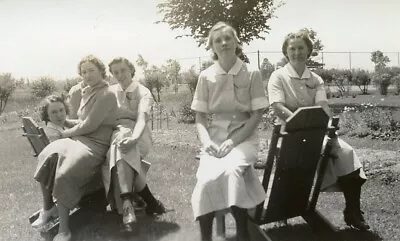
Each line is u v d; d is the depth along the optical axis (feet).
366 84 66.49
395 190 18.29
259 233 12.76
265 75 57.67
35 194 18.90
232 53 13.26
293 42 14.35
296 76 14.49
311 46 14.65
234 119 13.38
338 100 56.85
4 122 45.78
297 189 13.21
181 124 51.44
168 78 69.87
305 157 12.71
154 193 18.63
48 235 14.06
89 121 14.11
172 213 15.94
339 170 13.58
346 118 39.29
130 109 16.01
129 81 16.28
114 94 14.58
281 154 12.27
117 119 15.75
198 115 13.55
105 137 14.46
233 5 57.98
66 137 14.58
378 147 30.12
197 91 13.61
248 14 58.70
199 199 11.49
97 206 15.42
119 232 14.11
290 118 11.86
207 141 12.74
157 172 22.76
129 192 13.56
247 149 12.60
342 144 13.73
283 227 14.56
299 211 13.83
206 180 11.57
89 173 13.79
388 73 62.39
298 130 12.12
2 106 49.70
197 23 56.80
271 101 14.51
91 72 14.32
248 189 12.01
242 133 12.90
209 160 12.23
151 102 16.11
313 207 13.94
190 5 55.62
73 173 13.35
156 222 15.02
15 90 50.26
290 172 12.72
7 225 15.01
